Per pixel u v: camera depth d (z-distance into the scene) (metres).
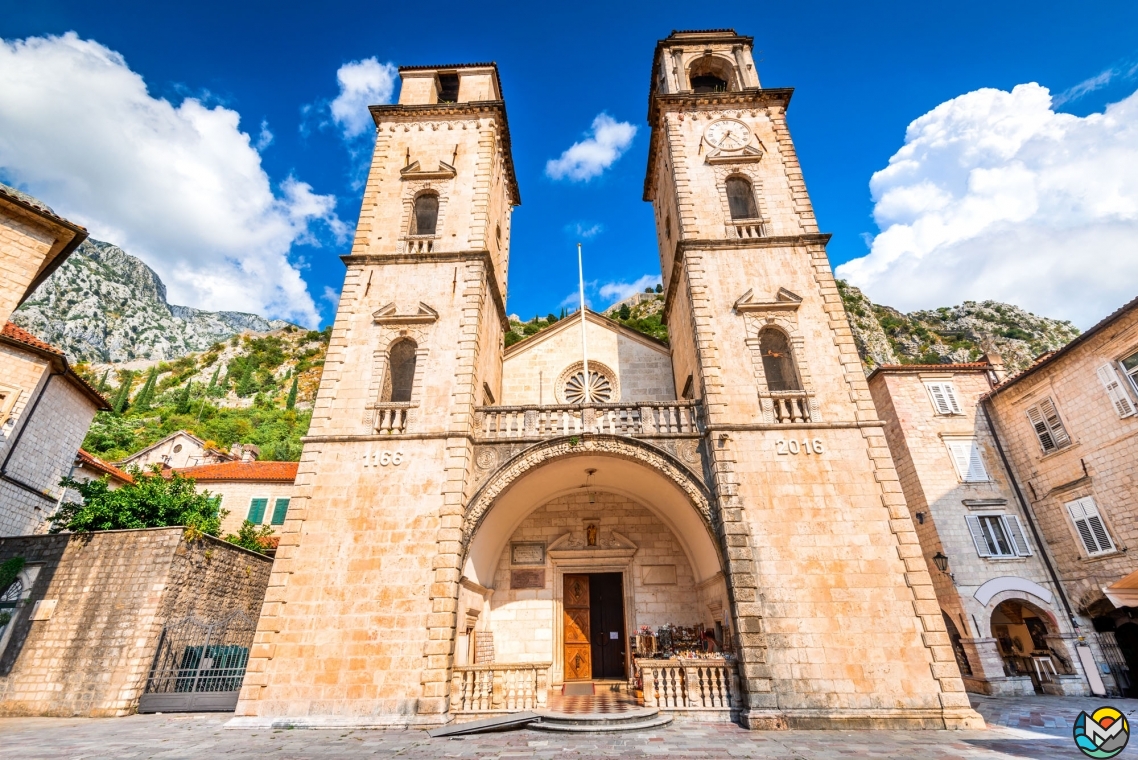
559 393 24.23
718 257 19.83
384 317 18.78
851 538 15.26
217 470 39.47
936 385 25.69
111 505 21.61
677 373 23.22
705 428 17.00
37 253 14.56
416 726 13.31
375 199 21.56
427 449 16.61
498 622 19.91
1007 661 23.06
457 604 15.14
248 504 37.44
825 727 13.10
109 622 17.41
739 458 16.36
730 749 10.95
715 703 14.44
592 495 21.53
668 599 20.17
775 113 23.19
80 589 18.23
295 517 15.79
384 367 18.27
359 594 14.87
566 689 18.31
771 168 21.91
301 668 14.12
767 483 16.00
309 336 134.25
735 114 23.25
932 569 23.12
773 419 16.97
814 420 16.92
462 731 12.61
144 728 13.60
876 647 14.05
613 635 20.53
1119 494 20.02
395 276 19.77
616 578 21.36
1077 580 21.42
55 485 24.59
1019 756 10.15
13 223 14.40
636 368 24.67
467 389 17.47
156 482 23.88
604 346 25.19
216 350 129.75
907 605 14.47
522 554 20.84
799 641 14.15
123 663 16.67
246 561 21.75
